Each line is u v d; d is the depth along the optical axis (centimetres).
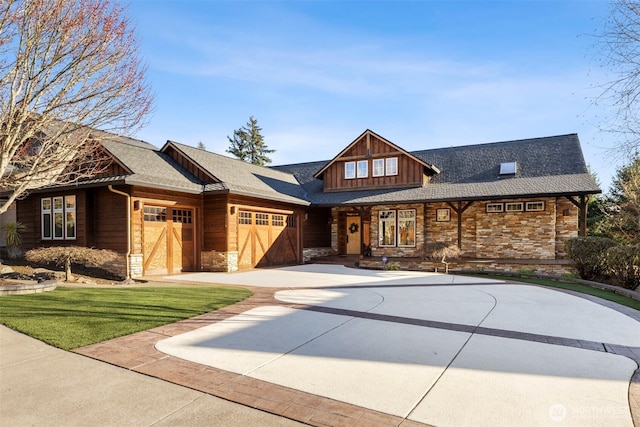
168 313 652
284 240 1773
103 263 1172
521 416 312
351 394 350
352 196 1878
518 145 1900
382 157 1911
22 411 312
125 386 363
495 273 1433
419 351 477
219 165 1673
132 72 833
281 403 332
